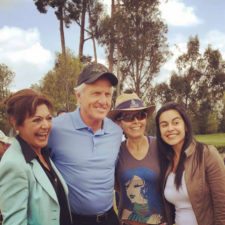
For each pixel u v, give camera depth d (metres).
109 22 37.38
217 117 52.59
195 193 3.82
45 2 41.41
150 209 4.19
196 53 48.12
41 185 3.00
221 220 3.75
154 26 37.44
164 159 4.08
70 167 3.71
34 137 3.12
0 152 4.35
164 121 3.98
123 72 37.66
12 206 2.88
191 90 48.34
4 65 38.56
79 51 42.78
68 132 3.75
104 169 3.81
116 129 4.05
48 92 40.75
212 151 3.87
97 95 3.78
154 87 39.75
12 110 3.14
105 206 3.83
